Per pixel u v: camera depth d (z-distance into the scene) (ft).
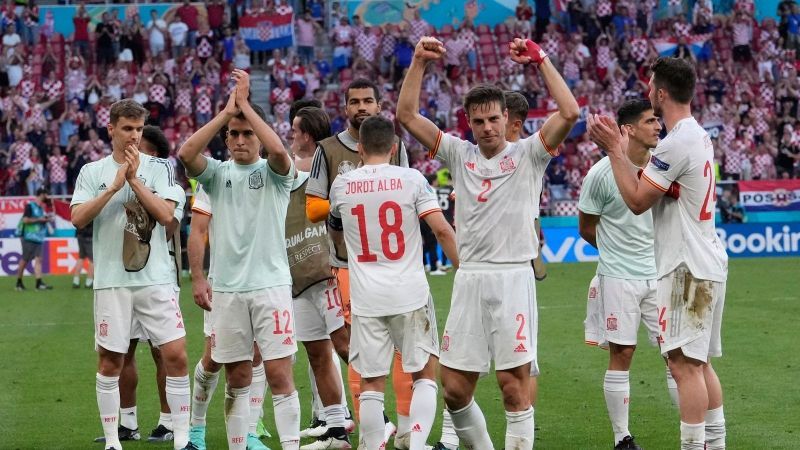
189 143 28.91
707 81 123.75
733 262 98.73
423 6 134.00
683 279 27.02
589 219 33.50
